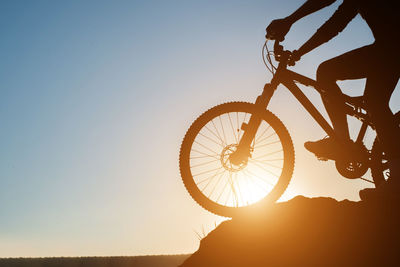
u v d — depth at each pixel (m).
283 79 3.07
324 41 2.92
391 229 2.09
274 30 3.02
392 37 2.40
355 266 1.99
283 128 3.07
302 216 2.26
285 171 3.07
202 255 2.27
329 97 2.95
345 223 2.17
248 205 3.04
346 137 2.97
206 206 3.02
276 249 2.15
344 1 2.77
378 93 2.49
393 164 2.41
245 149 3.02
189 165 3.01
